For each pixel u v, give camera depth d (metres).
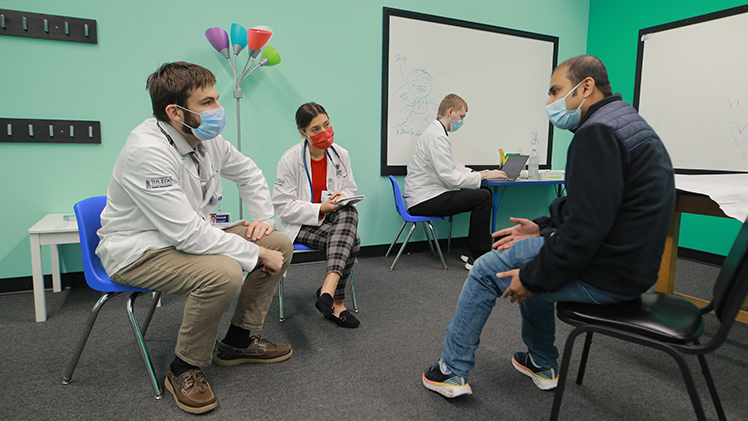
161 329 1.93
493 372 1.56
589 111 1.13
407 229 3.51
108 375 1.52
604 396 1.41
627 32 3.73
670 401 1.38
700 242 3.26
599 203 0.96
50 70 2.38
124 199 1.31
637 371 1.57
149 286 1.33
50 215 2.43
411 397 1.39
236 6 2.75
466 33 3.50
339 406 1.34
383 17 3.18
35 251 2.00
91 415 1.28
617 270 1.03
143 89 2.59
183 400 1.30
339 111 3.13
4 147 2.34
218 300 1.29
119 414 1.29
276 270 1.48
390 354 1.70
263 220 1.70
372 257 3.35
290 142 3.01
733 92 3.05
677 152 3.43
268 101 2.91
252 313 1.58
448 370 1.35
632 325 0.98
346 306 2.24
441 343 1.80
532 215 4.08
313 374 1.54
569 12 3.98
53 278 2.44
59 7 2.35
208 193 1.48
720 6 3.07
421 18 3.30
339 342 1.81
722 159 3.14
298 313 2.14
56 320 2.03
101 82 2.49
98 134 2.51
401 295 2.42
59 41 2.38
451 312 2.16
